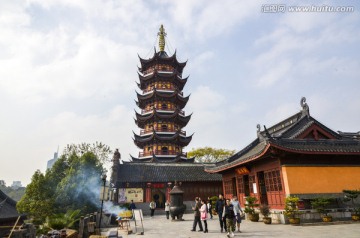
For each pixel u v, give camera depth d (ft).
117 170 119.96
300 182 58.90
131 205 92.94
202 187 125.08
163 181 120.57
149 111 170.19
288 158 60.75
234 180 91.81
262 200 78.28
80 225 50.44
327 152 59.06
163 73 178.29
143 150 164.76
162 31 208.64
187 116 173.17
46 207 84.89
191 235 46.60
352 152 60.23
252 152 80.38
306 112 76.07
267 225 54.95
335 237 38.19
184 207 79.56
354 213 56.13
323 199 54.85
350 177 61.98
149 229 58.95
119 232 55.42
